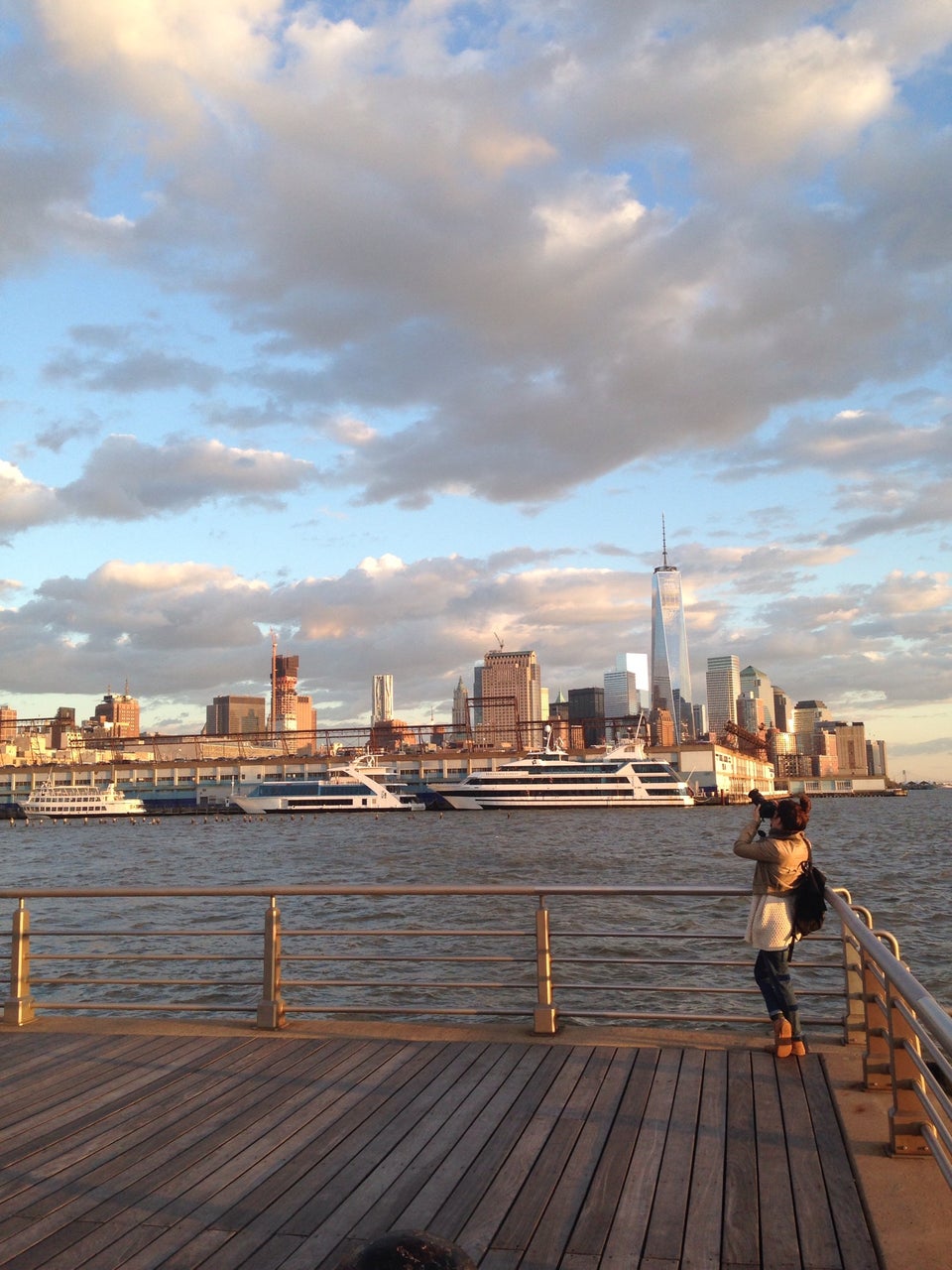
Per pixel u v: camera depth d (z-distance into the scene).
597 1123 7.34
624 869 68.19
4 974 27.38
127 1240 5.72
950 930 34.53
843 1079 8.16
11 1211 6.11
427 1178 6.47
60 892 10.83
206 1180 6.52
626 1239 5.62
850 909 8.19
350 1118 7.59
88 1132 7.42
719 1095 7.87
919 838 103.06
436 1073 8.66
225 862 84.75
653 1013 9.94
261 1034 10.11
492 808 180.88
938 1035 4.53
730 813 176.12
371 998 23.19
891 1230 5.57
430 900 43.09
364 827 139.88
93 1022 10.73
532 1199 6.14
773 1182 6.31
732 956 27.72
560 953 28.59
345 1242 5.64
